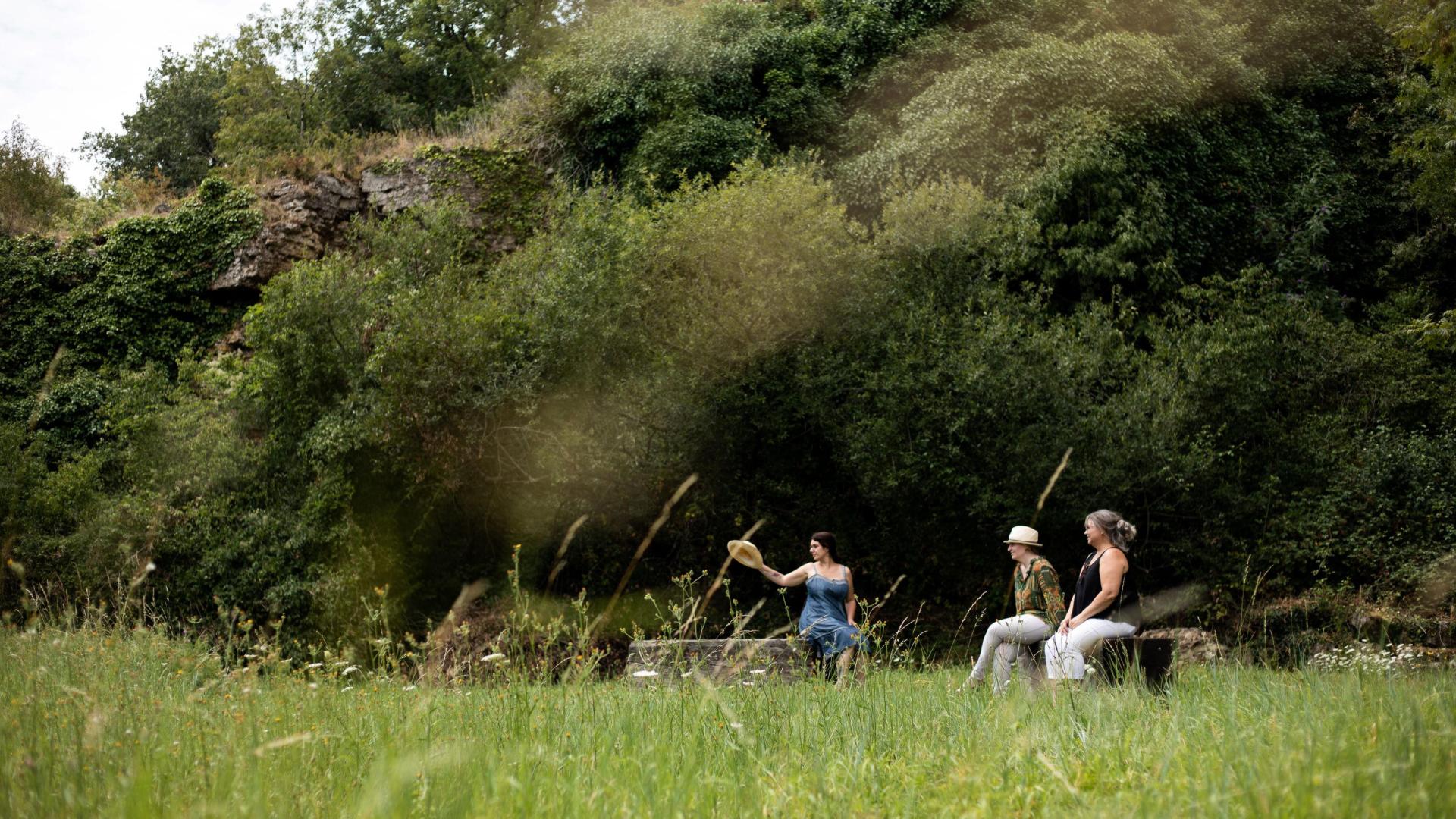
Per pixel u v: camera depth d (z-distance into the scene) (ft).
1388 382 56.44
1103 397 50.80
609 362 49.24
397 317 49.24
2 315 73.41
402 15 115.03
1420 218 75.87
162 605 47.67
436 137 81.30
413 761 8.17
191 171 132.26
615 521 51.60
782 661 18.63
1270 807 7.49
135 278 74.08
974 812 8.56
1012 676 17.72
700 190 54.95
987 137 65.36
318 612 46.96
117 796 7.92
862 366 50.01
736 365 50.52
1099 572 21.03
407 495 49.03
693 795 8.84
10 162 81.15
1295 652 18.98
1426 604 44.52
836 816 8.55
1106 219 62.23
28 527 50.72
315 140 87.40
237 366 61.87
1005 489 47.88
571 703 13.55
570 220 52.65
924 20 77.51
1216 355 51.55
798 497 52.90
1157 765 9.80
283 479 51.83
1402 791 7.55
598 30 80.07
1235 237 70.18
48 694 12.13
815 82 75.51
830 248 51.06
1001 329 48.55
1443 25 35.65
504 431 49.78
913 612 51.08
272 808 7.98
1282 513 50.16
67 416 69.72
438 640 15.66
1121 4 76.95
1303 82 83.41
